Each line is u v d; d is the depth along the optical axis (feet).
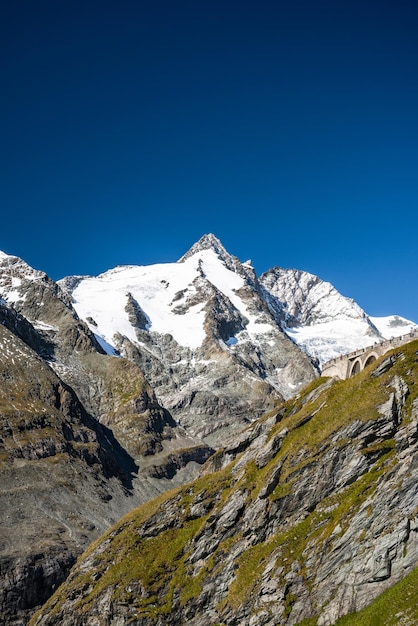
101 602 366.84
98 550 416.05
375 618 240.53
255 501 334.03
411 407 300.40
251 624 281.74
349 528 278.05
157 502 420.77
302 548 291.79
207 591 325.83
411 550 252.42
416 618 228.84
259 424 417.08
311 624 264.31
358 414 314.96
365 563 261.24
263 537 319.88
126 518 427.74
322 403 353.10
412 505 262.88
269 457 352.90
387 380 320.29
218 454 442.91
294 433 352.69
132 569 373.20
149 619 338.75
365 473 297.53
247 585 300.61
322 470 312.29
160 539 387.34
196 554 351.05
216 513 355.36
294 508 314.55
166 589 351.05
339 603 259.60
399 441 287.07
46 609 404.36
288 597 279.49
